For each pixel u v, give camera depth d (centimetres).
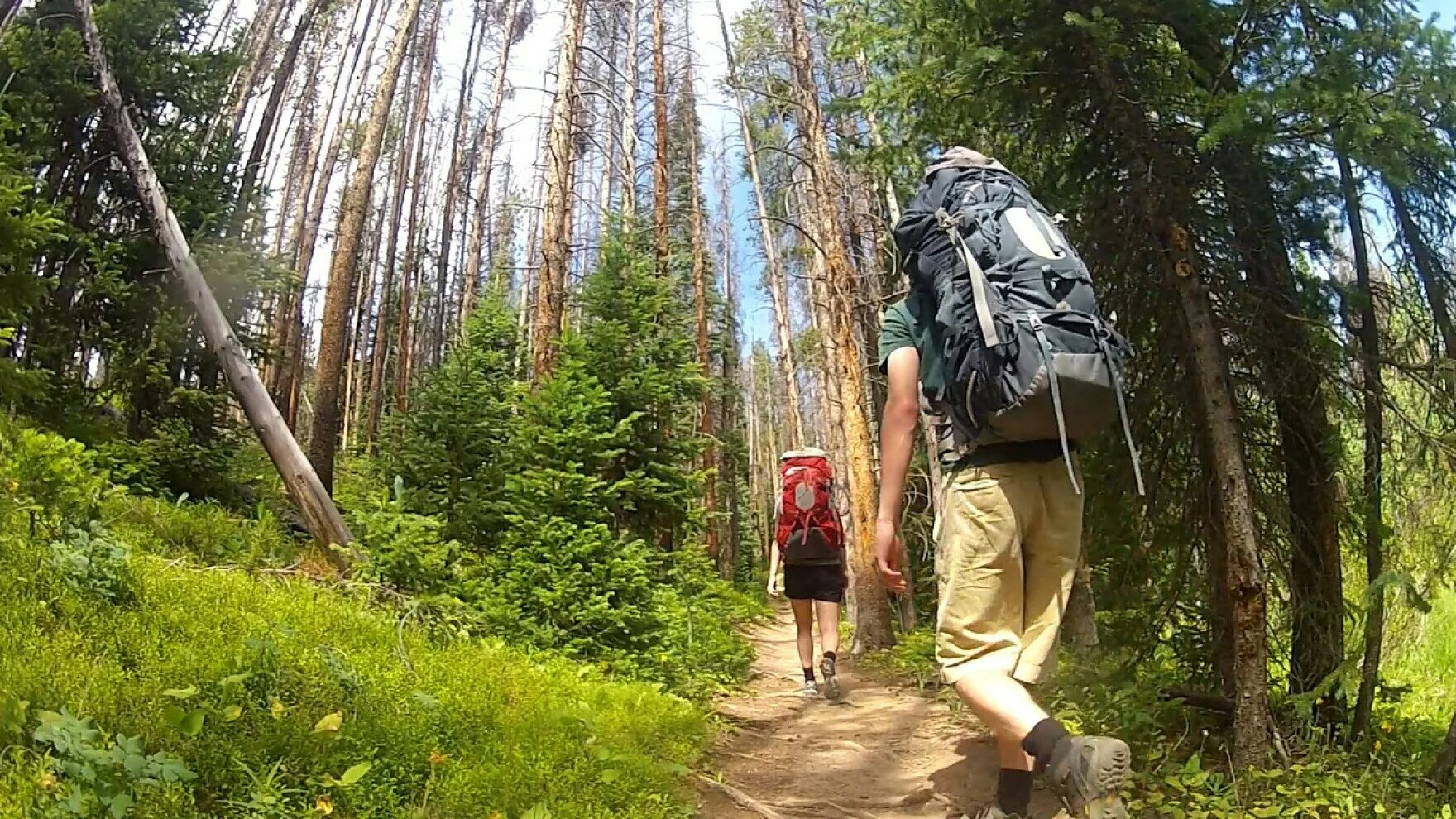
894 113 482
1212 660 427
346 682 361
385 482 852
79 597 388
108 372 851
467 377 862
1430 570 387
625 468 802
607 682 531
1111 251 418
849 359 1316
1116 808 206
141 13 895
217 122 1088
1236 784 330
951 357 246
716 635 799
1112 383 240
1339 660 397
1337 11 357
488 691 417
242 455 1034
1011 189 267
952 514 261
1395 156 344
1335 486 405
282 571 588
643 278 904
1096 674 446
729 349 2233
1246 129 354
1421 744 406
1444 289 384
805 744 511
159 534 638
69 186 859
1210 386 367
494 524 764
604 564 614
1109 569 452
